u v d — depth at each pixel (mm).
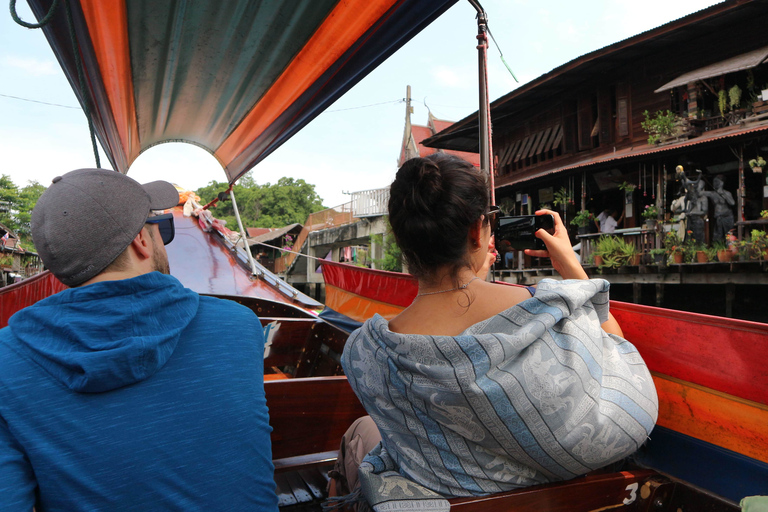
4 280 20234
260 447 861
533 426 924
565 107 12828
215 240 5578
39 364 746
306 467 1790
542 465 993
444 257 1015
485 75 2268
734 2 7754
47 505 700
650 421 1038
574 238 12453
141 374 762
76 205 797
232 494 793
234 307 978
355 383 1118
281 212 69875
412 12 2238
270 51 2875
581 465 999
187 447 769
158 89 3383
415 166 1029
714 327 1307
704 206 9008
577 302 970
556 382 917
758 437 1224
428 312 1043
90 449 710
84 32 2258
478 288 1035
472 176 1016
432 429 996
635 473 1169
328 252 26438
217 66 3145
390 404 1040
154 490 732
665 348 1446
